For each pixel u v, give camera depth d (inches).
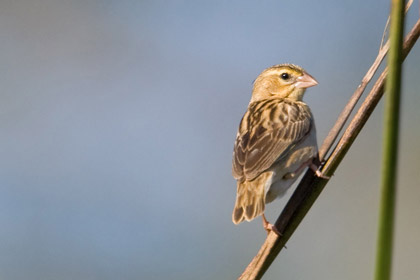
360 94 341.7
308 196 324.5
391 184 178.4
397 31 181.5
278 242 322.0
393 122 179.6
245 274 323.3
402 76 181.0
